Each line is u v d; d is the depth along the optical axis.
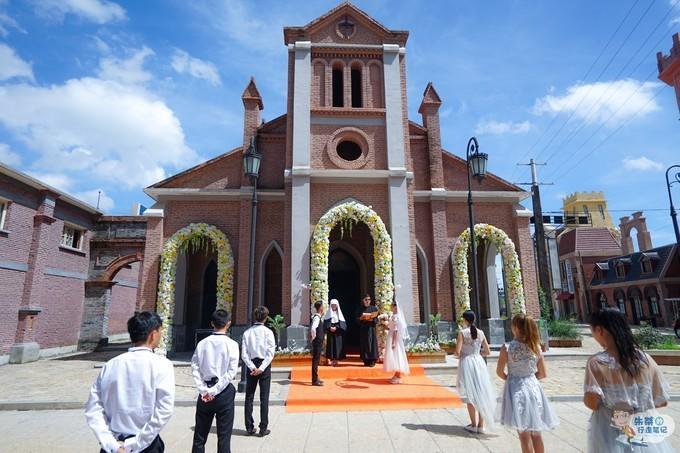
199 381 4.70
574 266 43.47
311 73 15.15
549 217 33.56
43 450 5.77
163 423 2.94
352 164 14.34
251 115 16.47
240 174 15.98
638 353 3.23
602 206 66.19
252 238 10.45
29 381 11.12
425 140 17.06
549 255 26.03
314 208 13.93
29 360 15.39
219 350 4.83
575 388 9.10
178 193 15.40
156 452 3.01
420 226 16.08
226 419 4.70
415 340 12.79
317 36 15.55
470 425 6.47
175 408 7.88
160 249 15.03
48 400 8.37
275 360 11.45
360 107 15.42
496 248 16.17
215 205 15.62
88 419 2.87
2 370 13.31
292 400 8.00
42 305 16.66
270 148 16.36
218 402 4.69
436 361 11.73
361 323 11.60
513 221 16.41
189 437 6.15
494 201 16.47
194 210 15.53
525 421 4.55
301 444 5.79
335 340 11.37
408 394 8.39
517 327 4.97
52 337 17.34
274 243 15.27
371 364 11.24
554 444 5.69
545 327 15.12
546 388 9.13
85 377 11.73
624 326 3.28
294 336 12.53
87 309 19.73
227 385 4.80
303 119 14.50
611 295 38.88
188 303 16.72
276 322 12.77
